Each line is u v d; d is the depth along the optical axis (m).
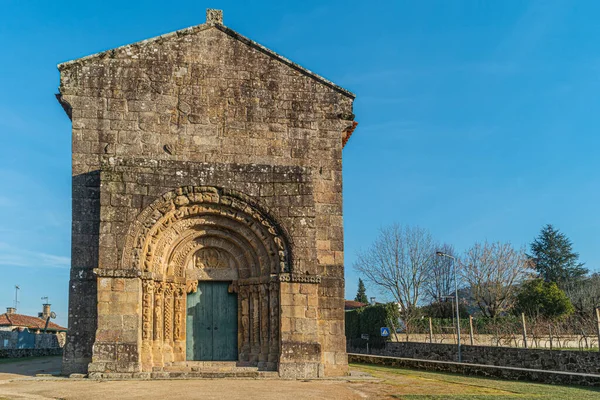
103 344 20.47
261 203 22.72
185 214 22.41
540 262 86.31
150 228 21.75
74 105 22.80
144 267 21.64
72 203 22.16
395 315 47.38
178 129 23.58
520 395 17.16
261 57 24.84
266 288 22.67
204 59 24.33
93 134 22.78
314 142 24.64
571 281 78.56
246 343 22.91
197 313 23.36
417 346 38.94
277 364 21.69
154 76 23.72
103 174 21.62
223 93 24.25
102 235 21.20
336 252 23.84
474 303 71.19
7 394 15.90
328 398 16.08
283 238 22.62
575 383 19.98
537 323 41.12
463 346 33.69
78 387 17.53
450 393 17.58
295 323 21.91
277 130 24.44
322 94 25.06
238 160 23.91
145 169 22.08
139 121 23.23
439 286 67.50
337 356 22.91
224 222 22.91
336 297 23.42
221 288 23.67
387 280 59.03
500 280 61.59
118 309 20.78
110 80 23.28
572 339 38.81
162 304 22.34
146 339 21.33
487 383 20.59
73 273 21.70
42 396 15.66
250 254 23.31
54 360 32.09
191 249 23.17
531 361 27.88
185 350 22.77
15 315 66.31
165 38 24.06
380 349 45.06
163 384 18.47
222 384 18.66
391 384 19.94
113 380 19.67
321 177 24.39
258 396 15.91
